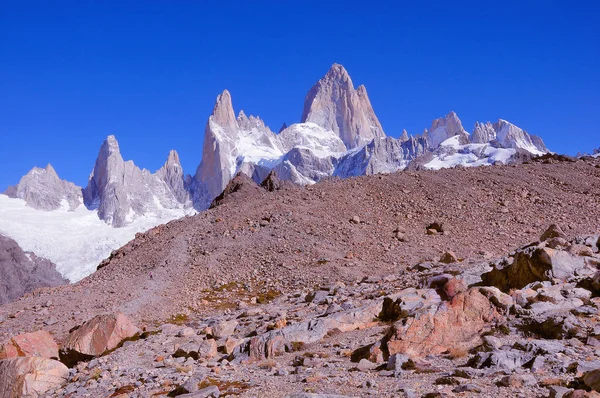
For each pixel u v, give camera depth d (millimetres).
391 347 18547
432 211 64250
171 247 59031
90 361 25156
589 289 23266
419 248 53531
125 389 18406
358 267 48906
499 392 12930
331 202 67188
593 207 64125
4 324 41375
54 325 39656
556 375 14211
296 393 13648
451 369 16031
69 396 19125
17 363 21594
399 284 35469
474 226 59625
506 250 51562
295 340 22656
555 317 18719
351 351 20281
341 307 28688
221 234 60562
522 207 65000
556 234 37688
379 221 61750
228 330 28812
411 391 13398
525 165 85250
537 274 25641
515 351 16500
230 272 51062
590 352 16172
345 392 14352
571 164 84312
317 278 46719
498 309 20297
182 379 18594
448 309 19953
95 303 44812
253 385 16500
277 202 68188
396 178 75750
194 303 44219
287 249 54438
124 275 54250
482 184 73000
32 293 55156
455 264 39969
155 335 30062
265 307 38625
